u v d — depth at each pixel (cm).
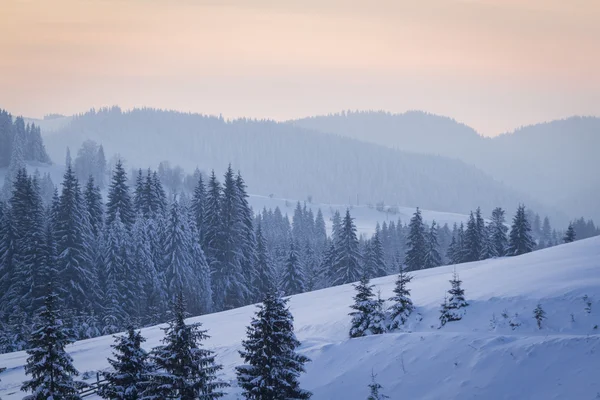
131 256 5697
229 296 6366
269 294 1973
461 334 2217
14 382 2969
